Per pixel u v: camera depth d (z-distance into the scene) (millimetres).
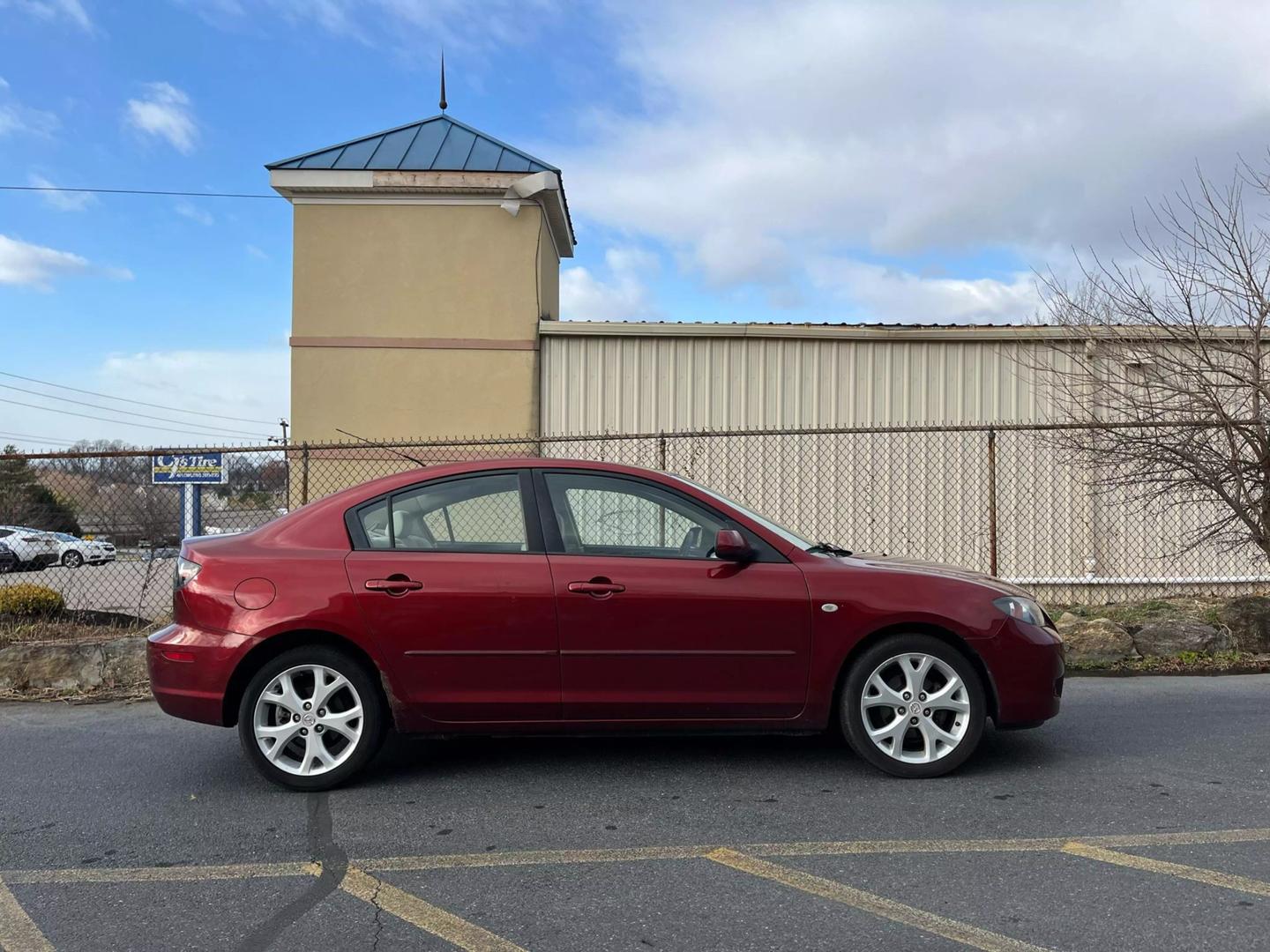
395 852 3889
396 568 4637
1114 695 6621
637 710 4648
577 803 4457
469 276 12070
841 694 4777
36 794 4676
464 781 4805
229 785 4801
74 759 5312
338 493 4922
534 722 4645
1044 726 5770
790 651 4668
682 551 4824
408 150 12391
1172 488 8141
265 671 4605
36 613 8281
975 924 3164
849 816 4230
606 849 3881
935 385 11586
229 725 4699
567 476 4914
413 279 12086
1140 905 3291
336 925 3221
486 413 11930
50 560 8438
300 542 4738
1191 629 7738
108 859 3838
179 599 4676
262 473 8930
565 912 3291
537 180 11742
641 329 11773
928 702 4734
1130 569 11250
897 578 4770
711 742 5477
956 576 4902
